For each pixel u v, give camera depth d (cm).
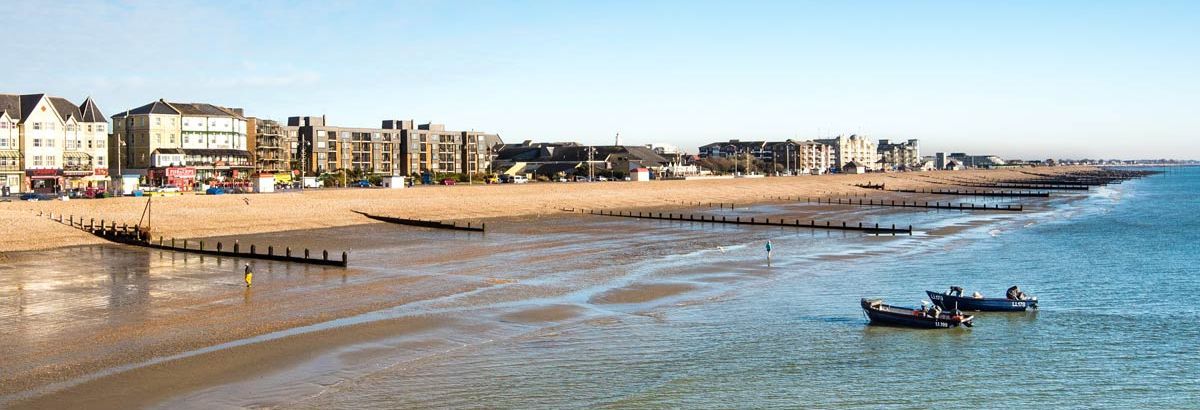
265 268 6838
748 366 4044
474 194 14950
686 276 6669
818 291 6041
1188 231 10931
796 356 4228
